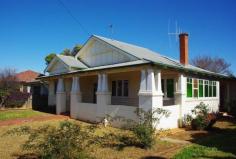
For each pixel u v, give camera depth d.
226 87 23.55
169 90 16.30
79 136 7.15
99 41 19.55
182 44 19.67
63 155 6.54
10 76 39.34
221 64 54.69
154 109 12.23
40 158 8.03
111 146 9.70
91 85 21.69
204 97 18.36
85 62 21.41
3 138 10.95
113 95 19.34
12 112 21.80
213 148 9.54
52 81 24.45
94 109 16.36
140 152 9.01
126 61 16.95
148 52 21.25
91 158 7.18
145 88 12.80
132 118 13.39
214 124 15.84
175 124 14.55
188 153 8.80
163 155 8.66
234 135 12.43
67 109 21.20
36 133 7.16
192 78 16.70
